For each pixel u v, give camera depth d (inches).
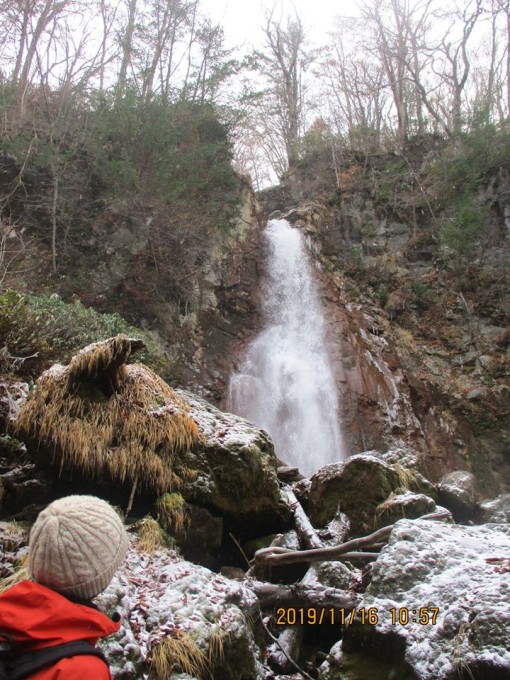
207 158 655.8
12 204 523.5
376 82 997.2
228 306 629.0
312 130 943.0
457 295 695.7
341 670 131.0
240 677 127.9
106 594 121.6
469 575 131.9
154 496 187.8
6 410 202.4
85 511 68.3
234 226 669.9
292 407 582.6
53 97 616.4
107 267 550.9
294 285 679.1
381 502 223.9
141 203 572.7
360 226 765.9
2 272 384.2
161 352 523.8
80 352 185.8
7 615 60.6
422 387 625.9
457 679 109.0
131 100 599.5
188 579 140.6
